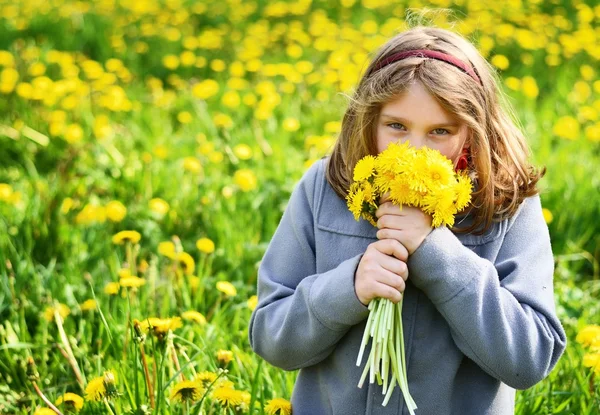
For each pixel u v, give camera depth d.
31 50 6.69
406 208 1.73
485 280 1.75
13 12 8.19
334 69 6.70
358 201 1.76
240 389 2.52
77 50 7.42
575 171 4.55
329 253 1.92
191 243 3.78
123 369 2.44
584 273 3.93
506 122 1.97
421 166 1.65
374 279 1.72
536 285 1.83
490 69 1.97
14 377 2.77
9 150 5.04
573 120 5.14
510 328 1.74
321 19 8.03
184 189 4.24
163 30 7.91
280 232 2.04
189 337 2.79
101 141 4.86
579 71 6.88
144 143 5.02
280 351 1.91
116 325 2.83
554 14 8.41
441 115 1.74
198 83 6.47
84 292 3.22
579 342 2.53
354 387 1.86
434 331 1.84
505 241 1.88
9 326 2.91
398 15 8.53
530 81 5.91
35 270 3.43
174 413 2.25
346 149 1.92
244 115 5.68
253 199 4.11
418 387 1.83
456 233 1.85
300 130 5.38
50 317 2.88
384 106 1.78
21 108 5.60
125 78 6.55
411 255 1.74
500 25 7.71
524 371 1.76
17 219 3.85
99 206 3.86
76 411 2.26
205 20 8.53
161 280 3.26
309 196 2.00
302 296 1.87
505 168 1.90
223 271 3.60
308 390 1.98
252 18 8.62
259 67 6.64
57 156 4.93
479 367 1.86
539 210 1.95
